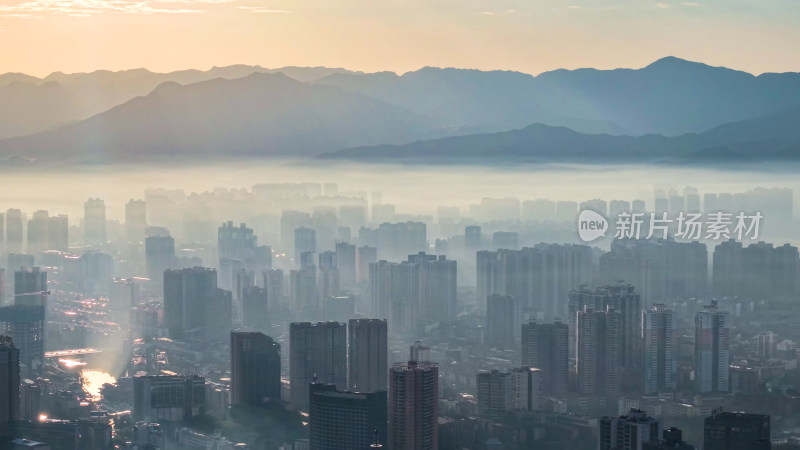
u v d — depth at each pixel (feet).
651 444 587.68
